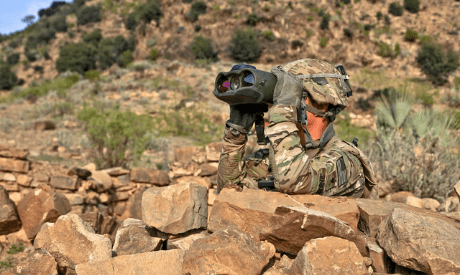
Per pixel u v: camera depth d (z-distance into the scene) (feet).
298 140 5.63
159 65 129.39
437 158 17.63
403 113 23.44
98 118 34.30
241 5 163.12
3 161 22.34
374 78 130.11
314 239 4.55
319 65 6.32
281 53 146.82
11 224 15.93
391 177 18.12
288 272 4.73
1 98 113.50
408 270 4.86
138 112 86.89
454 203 10.60
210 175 23.84
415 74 140.46
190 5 166.09
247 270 4.43
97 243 5.48
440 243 4.50
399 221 4.85
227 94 5.45
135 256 5.09
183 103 95.45
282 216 4.95
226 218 5.73
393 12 177.06
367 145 24.39
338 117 92.94
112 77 122.93
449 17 177.78
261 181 6.18
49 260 5.41
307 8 165.99
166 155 48.96
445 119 21.33
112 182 22.84
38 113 86.63
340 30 151.84
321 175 5.90
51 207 15.64
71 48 182.91
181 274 5.11
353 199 5.69
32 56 206.39
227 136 6.23
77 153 43.06
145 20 170.19
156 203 6.47
